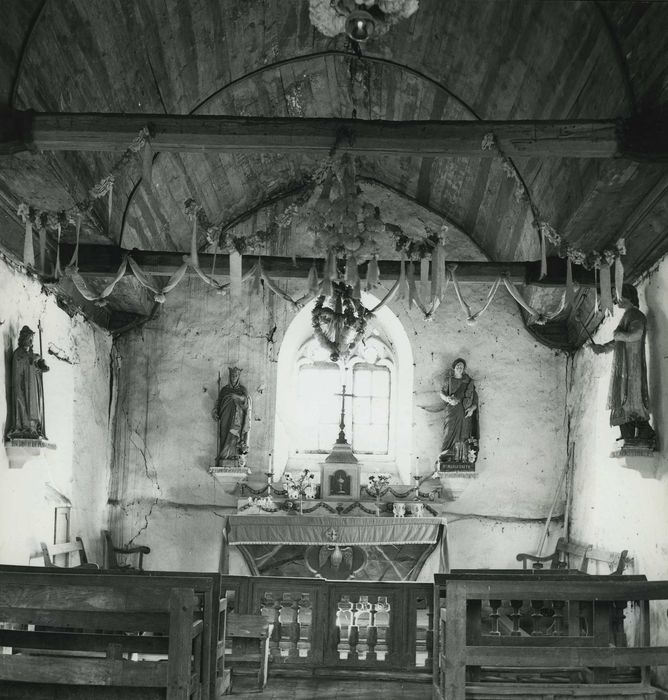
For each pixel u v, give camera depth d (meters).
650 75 8.74
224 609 7.85
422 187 15.50
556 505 15.18
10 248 10.98
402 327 15.75
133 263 11.04
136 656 10.98
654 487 11.05
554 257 12.50
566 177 11.42
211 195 14.84
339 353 11.19
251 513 14.83
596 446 13.59
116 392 15.38
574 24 9.34
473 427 15.19
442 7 10.97
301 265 12.92
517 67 10.87
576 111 10.36
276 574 14.54
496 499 15.23
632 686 7.61
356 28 6.86
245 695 8.53
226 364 15.54
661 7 8.04
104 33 9.87
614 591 7.64
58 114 8.97
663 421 10.80
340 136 9.09
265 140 9.11
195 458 15.27
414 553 14.80
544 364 15.51
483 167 13.52
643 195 10.44
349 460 15.24
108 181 9.23
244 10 11.38
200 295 15.69
